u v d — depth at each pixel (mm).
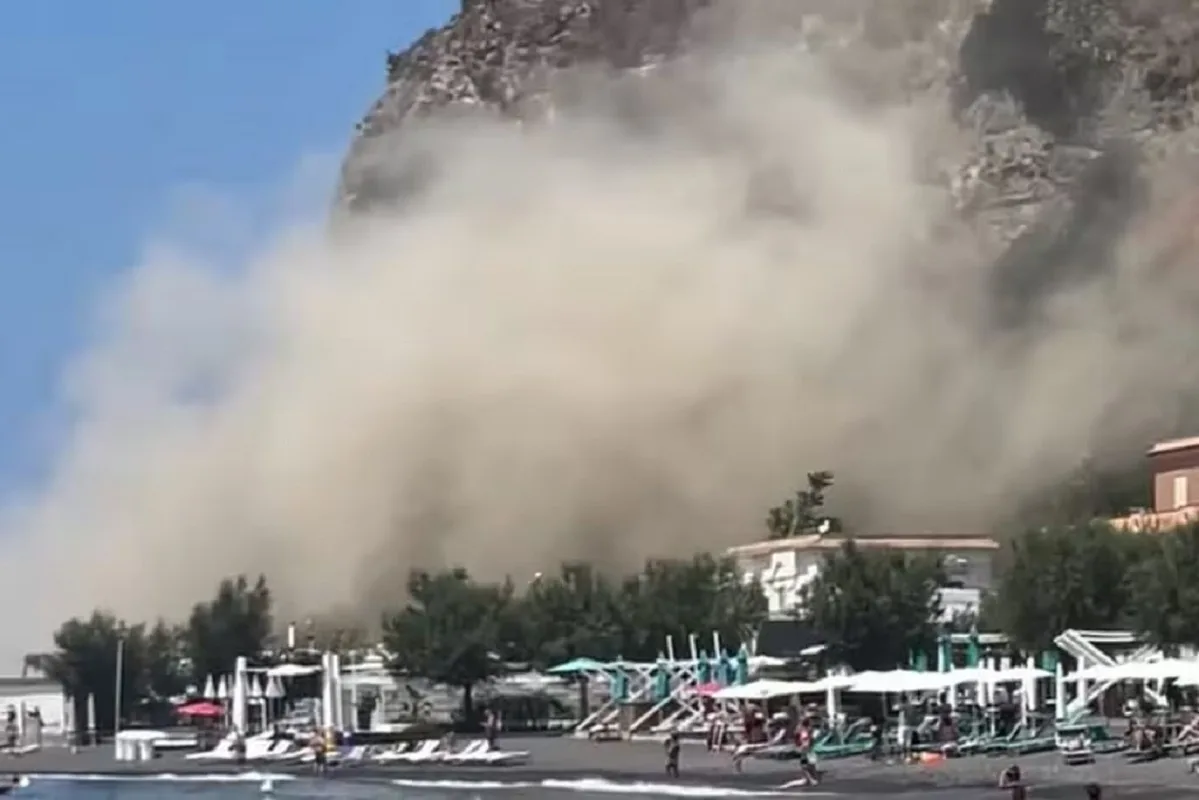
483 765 155500
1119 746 132500
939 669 168375
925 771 123500
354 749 170500
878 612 181000
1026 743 136250
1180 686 140625
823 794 110250
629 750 169000
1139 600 155875
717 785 121750
